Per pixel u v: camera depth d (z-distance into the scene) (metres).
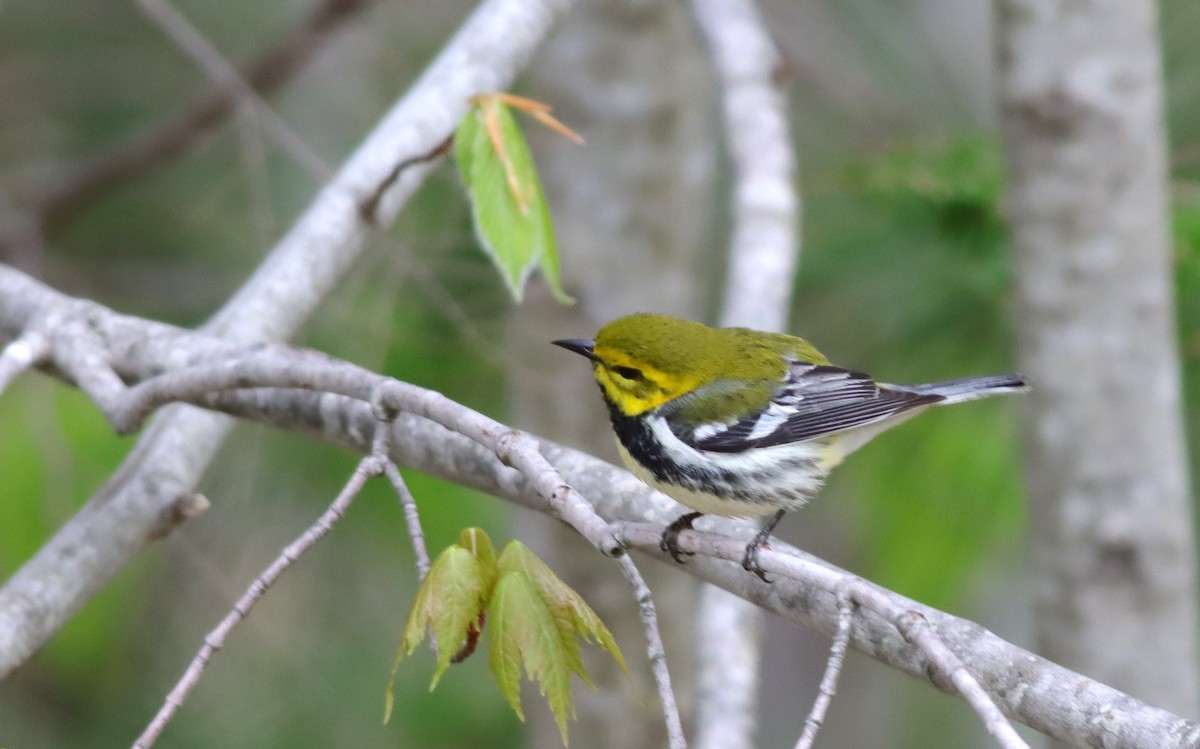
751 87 10.53
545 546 12.80
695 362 8.11
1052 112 9.74
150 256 14.34
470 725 14.77
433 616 4.97
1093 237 9.79
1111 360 9.84
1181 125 11.84
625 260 12.95
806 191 11.60
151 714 13.86
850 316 11.46
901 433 11.98
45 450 11.29
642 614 4.93
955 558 12.14
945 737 17.27
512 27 9.62
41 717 13.91
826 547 18.14
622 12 12.64
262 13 15.73
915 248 10.87
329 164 13.69
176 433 7.86
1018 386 8.30
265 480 12.75
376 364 10.55
